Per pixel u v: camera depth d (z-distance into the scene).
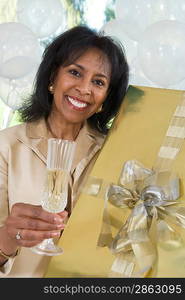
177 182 1.04
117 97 1.32
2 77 1.78
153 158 1.08
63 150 0.99
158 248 1.00
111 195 1.04
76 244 1.02
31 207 1.03
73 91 1.21
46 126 1.28
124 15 1.71
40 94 1.29
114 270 0.99
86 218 1.04
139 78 1.77
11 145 1.23
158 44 1.58
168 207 1.03
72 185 1.19
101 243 1.01
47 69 1.28
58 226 1.01
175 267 0.99
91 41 1.22
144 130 1.12
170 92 1.15
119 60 1.27
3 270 1.10
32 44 1.71
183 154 1.08
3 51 1.69
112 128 1.13
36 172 1.21
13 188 1.20
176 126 1.11
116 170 1.09
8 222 1.04
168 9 1.71
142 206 1.02
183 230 1.02
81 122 1.29
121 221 1.03
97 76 1.22
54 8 1.81
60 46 1.25
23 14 1.81
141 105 1.15
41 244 1.05
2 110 2.64
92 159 1.22
